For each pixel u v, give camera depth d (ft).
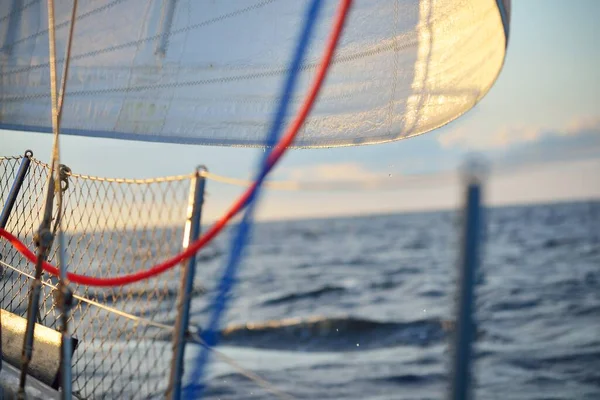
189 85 12.73
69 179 11.05
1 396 10.66
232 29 12.40
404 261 88.84
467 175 3.43
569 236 104.63
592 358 36.60
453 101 10.22
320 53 11.93
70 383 7.21
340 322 47.85
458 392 3.33
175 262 6.51
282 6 12.05
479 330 45.06
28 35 13.61
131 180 9.55
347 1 5.35
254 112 12.38
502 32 8.48
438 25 10.39
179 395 8.39
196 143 12.67
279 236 146.10
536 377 33.65
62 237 6.83
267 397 26.30
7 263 12.91
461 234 3.40
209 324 6.05
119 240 9.83
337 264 90.38
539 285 62.80
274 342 44.24
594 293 57.36
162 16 12.71
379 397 31.24
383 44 11.27
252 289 68.18
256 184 5.48
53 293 11.39
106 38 13.03
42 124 13.58
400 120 11.05
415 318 49.37
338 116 11.76
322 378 34.63
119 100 13.05
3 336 11.81
